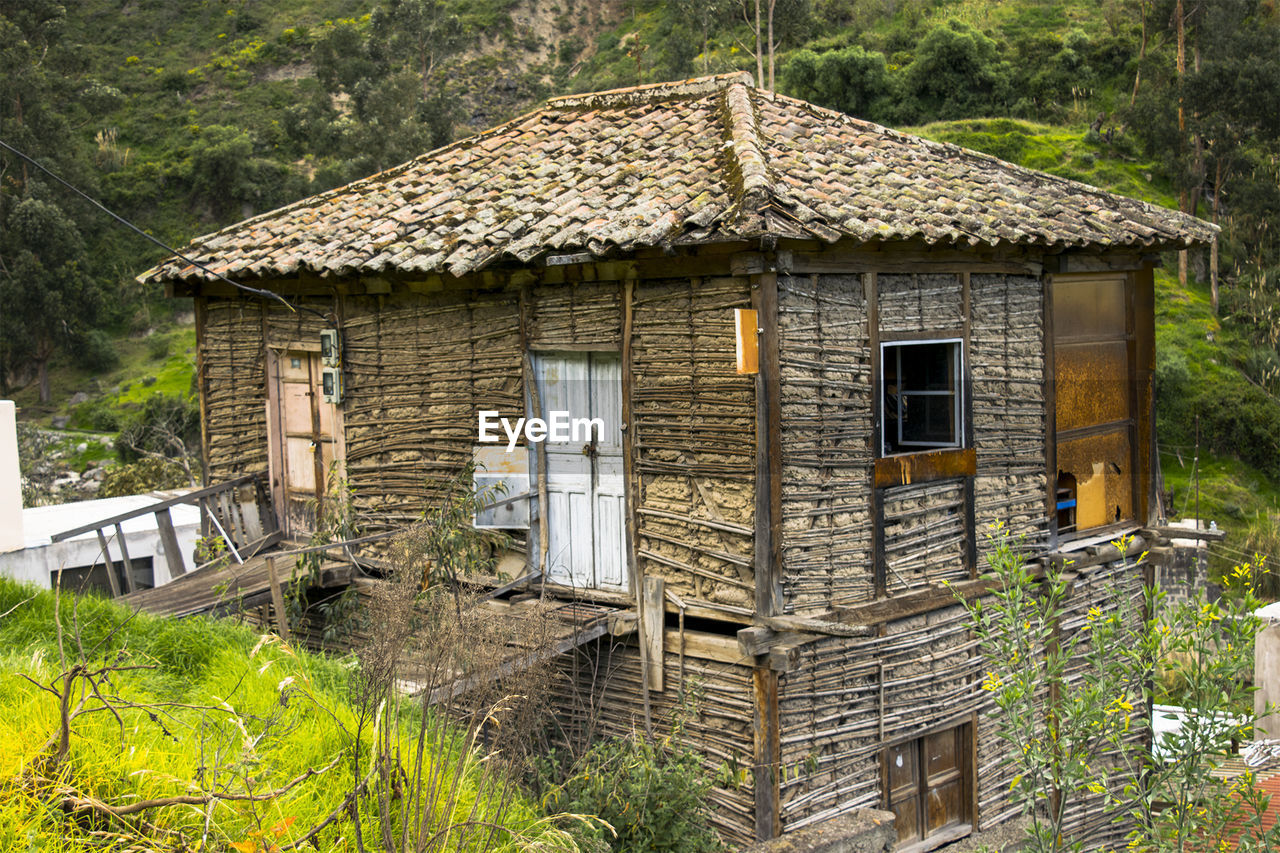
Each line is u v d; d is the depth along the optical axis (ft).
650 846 17.46
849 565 23.39
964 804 26.68
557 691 25.14
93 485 92.94
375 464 28.35
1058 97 118.52
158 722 13.14
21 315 130.00
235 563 29.71
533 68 168.04
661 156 26.48
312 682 16.76
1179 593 32.63
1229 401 83.97
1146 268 31.24
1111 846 29.35
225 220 153.07
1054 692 27.66
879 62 117.80
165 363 135.23
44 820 11.47
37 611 18.71
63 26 177.68
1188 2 110.73
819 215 21.20
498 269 23.94
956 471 25.27
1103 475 30.81
